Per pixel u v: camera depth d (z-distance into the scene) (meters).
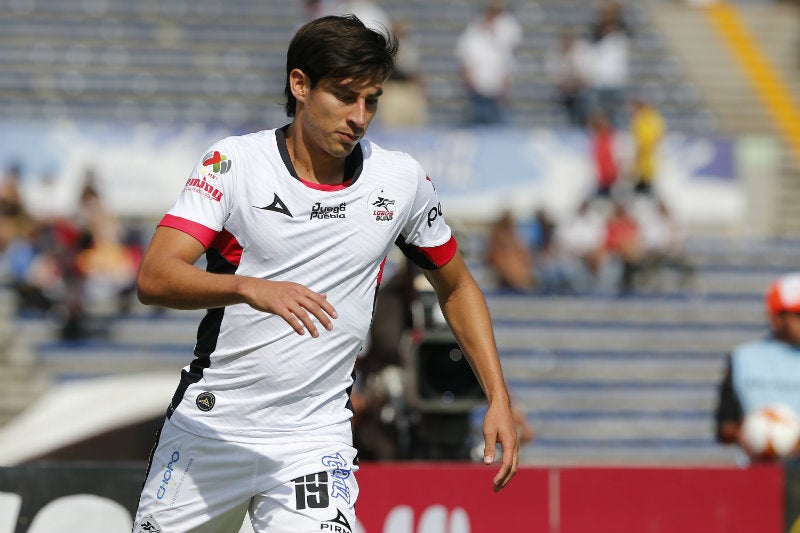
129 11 65.38
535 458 44.06
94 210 47.97
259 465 11.38
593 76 60.59
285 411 11.48
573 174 52.66
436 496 16.75
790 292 21.67
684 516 17.39
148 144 49.25
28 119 57.94
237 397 11.45
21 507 15.49
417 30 67.62
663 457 44.69
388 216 11.52
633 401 47.78
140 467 15.76
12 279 47.22
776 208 58.84
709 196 54.50
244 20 66.19
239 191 11.15
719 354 51.09
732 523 17.52
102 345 47.12
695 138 54.44
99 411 27.28
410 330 18.69
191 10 66.06
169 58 63.06
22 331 46.56
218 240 11.30
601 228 52.53
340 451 11.58
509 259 51.62
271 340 11.26
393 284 18.95
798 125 66.38
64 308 47.03
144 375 45.78
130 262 48.03
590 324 51.38
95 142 48.69
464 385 17.22
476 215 52.12
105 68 61.94
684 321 52.47
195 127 49.81
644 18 72.75
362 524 16.59
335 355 11.52
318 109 10.98
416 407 17.12
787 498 17.66
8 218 47.62
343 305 11.42
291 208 11.16
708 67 70.06
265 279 10.53
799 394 21.48
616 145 52.84
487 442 11.59
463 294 12.47
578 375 49.16
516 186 52.28
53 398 28.67
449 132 51.94
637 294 53.00
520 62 66.50
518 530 16.91
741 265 56.31
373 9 59.81
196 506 11.51
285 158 11.25
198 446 11.48
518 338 50.38
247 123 60.06
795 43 72.88
